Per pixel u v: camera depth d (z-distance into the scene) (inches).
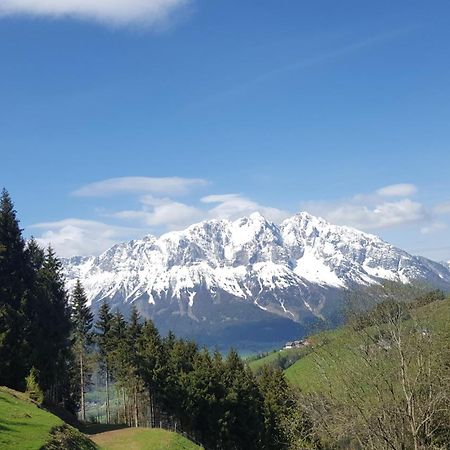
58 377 2704.2
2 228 2433.6
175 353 3405.5
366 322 1066.1
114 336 3373.5
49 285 2893.7
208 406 3137.3
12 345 2253.9
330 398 1081.4
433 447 989.2
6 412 1214.3
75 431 1307.8
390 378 1007.6
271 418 3233.3
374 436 1034.1
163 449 1907.0
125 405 3479.3
